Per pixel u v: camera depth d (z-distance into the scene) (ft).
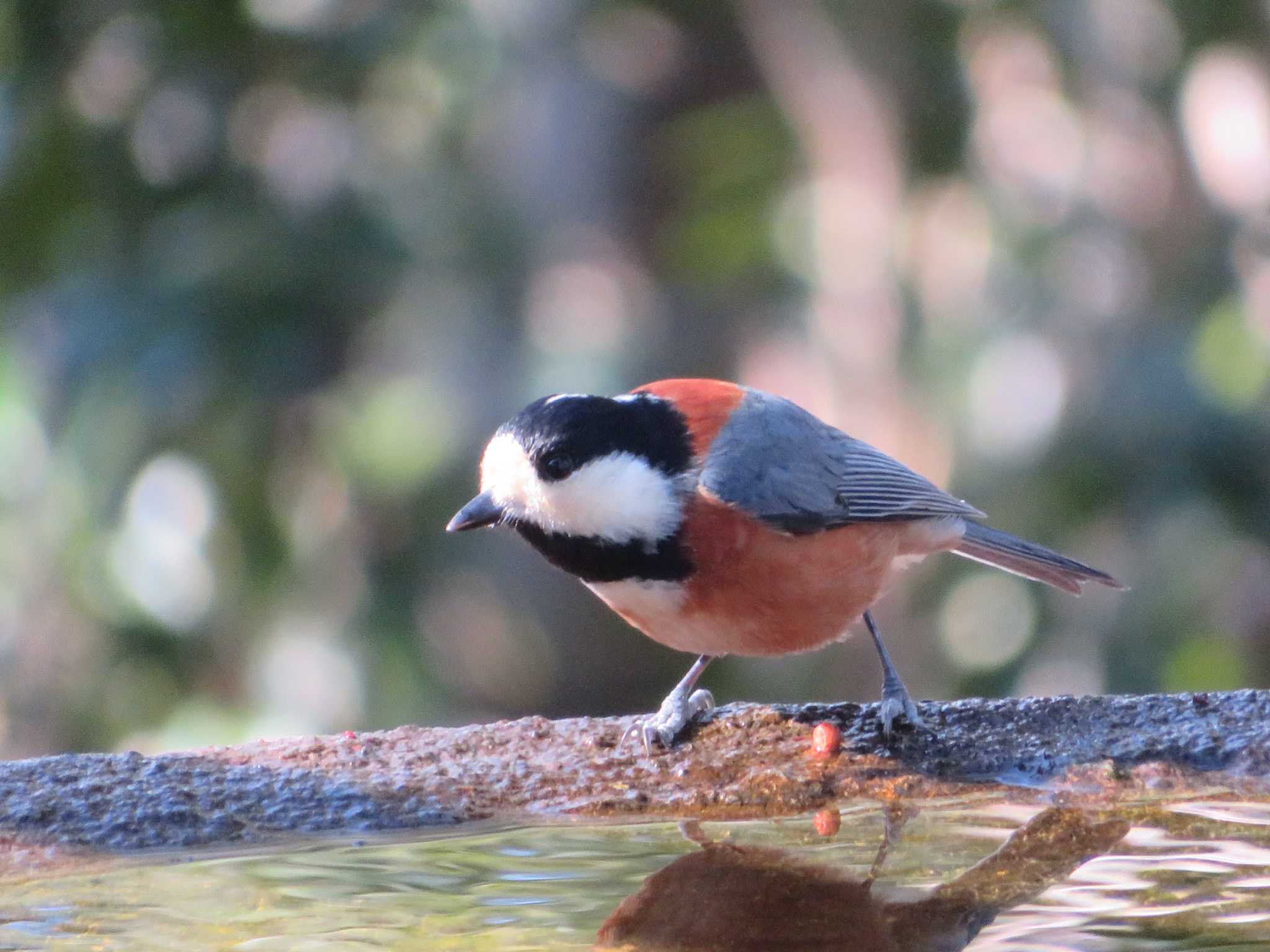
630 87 56.80
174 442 38.65
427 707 42.83
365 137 41.06
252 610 41.27
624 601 24.81
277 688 41.86
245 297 38.58
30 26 38.99
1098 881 18.57
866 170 51.67
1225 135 43.09
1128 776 22.59
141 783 21.57
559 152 55.36
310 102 40.65
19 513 40.16
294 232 39.47
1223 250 41.32
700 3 57.11
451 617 48.32
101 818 20.65
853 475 25.72
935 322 47.32
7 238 39.60
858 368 52.90
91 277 38.65
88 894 18.52
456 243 43.55
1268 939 16.55
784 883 18.76
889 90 48.70
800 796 22.33
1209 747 23.18
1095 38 43.88
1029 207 45.37
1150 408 38.78
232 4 39.73
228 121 39.83
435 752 23.47
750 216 52.26
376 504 42.93
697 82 57.98
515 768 23.04
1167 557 38.32
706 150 52.80
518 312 44.73
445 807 21.68
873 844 20.22
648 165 57.16
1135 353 39.78
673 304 56.80
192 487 39.34
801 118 52.47
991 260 45.29
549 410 24.18
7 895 18.53
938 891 18.42
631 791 22.22
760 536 24.08
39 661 40.63
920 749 23.59
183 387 37.93
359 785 21.90
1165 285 41.75
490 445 25.03
